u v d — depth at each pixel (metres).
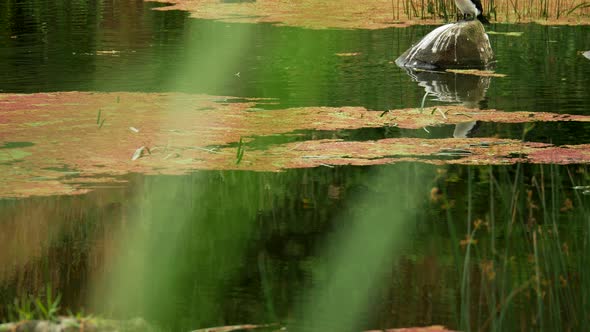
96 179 12.88
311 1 37.19
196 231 10.74
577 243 9.77
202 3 36.75
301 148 14.72
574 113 17.61
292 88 20.41
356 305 8.30
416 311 8.17
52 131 15.71
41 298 8.51
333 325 7.87
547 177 12.87
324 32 29.12
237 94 19.64
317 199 11.99
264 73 22.31
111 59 24.12
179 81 21.12
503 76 22.05
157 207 11.61
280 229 10.80
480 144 15.00
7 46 26.28
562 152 14.35
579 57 24.59
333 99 19.14
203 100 18.84
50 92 19.64
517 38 27.97
